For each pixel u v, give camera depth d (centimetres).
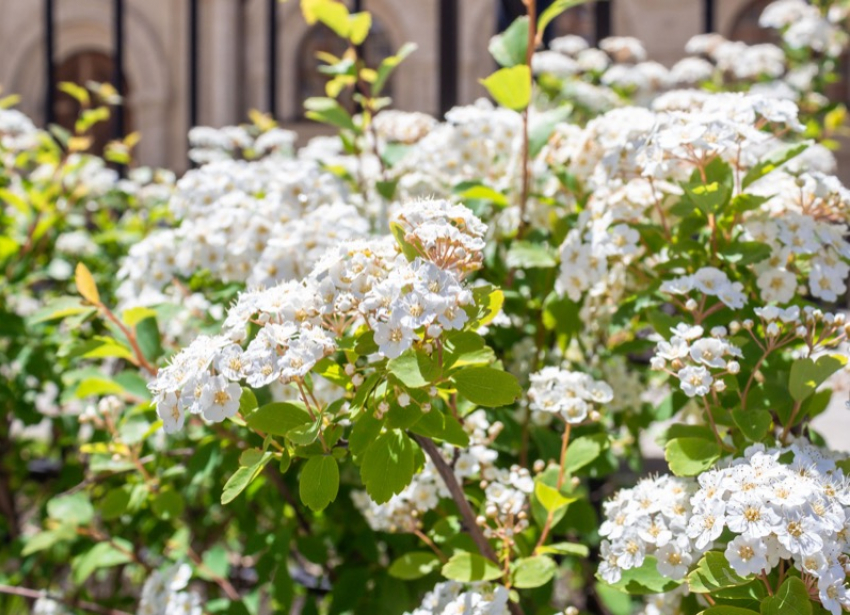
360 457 44
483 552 47
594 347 59
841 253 50
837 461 45
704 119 48
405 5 420
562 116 59
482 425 51
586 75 100
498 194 56
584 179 57
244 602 58
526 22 56
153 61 436
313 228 54
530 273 59
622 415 60
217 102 430
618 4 353
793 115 49
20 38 455
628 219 52
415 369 42
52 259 82
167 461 60
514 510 49
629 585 44
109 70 456
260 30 436
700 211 51
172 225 71
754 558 41
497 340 58
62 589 78
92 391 55
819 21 102
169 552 62
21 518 86
